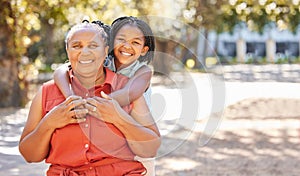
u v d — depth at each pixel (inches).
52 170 112.5
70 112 107.5
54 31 927.7
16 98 505.4
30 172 246.1
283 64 1304.1
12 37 503.5
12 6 496.1
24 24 508.1
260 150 318.3
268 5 746.2
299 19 1290.6
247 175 258.8
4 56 501.4
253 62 1386.6
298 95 601.6
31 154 112.7
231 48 1583.4
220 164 278.5
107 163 111.0
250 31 1509.6
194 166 273.4
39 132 109.5
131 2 689.6
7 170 249.0
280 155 305.7
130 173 111.5
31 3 506.6
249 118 448.8
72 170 110.9
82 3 534.3
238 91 645.3
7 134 351.9
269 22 1373.0
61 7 534.3
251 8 821.9
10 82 501.0
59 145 110.0
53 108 109.3
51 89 114.0
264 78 842.8
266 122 429.1
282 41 1612.9
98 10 537.3
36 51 958.4
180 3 772.0
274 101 551.8
